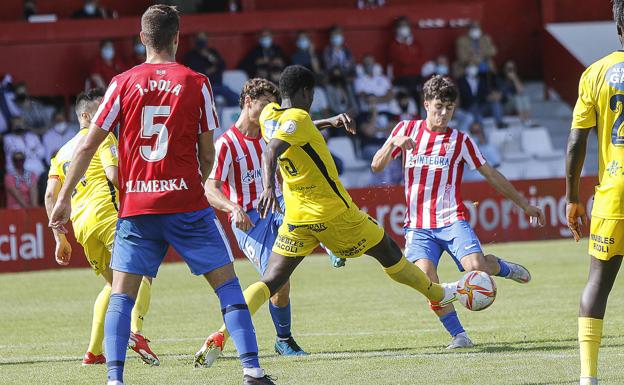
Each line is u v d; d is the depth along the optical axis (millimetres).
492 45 71875
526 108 72875
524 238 56906
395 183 62125
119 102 17812
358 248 21250
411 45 70750
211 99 18172
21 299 39594
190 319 31984
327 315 31750
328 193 20766
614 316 28703
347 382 19438
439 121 24641
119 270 18125
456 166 24750
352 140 66000
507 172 68500
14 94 62531
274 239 24328
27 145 59281
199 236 18031
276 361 22672
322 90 66250
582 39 81438
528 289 36844
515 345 23875
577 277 40188
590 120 17375
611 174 17094
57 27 68625
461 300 22906
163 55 18156
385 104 67750
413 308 32969
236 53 71812
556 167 69188
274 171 19578
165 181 17828
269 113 21641
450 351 23297
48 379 21031
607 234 17109
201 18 71000
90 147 17828
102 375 21406
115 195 23469
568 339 24594
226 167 24062
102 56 66062
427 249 24750
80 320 32875
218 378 20453
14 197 58312
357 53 73938
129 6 75938
